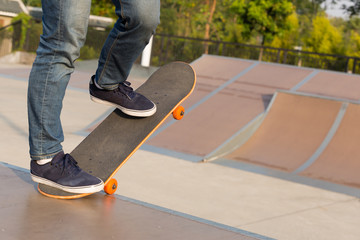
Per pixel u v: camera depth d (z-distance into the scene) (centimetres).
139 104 173
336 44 2469
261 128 703
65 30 151
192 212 406
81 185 160
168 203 424
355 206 471
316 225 404
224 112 746
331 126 678
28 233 131
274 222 401
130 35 155
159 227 149
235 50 1898
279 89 830
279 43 2442
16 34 2105
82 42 158
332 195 502
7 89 1059
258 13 2291
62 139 167
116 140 178
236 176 546
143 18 150
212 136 675
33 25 2103
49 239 129
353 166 593
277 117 718
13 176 184
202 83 868
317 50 2491
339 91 816
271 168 592
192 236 145
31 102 158
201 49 1945
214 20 3231
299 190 511
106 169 169
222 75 906
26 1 3419
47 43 155
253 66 941
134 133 178
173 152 623
